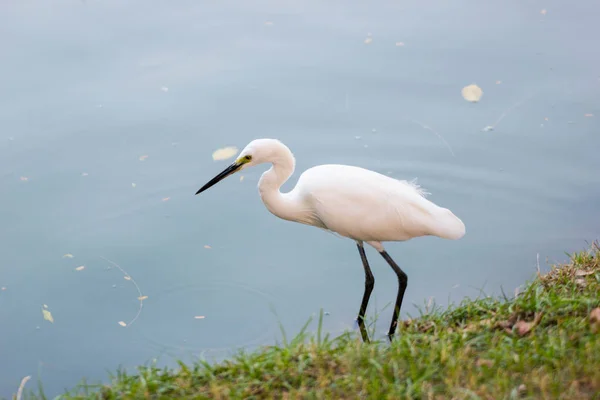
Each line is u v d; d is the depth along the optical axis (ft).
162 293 38.27
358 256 41.98
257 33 57.52
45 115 50.65
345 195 34.91
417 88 53.01
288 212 37.06
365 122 50.88
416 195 35.24
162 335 35.22
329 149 49.24
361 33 57.62
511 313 28.17
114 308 37.09
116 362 33.32
